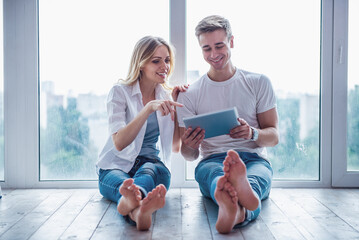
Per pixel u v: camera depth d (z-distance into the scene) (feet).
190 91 6.86
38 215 5.69
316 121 7.82
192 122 5.65
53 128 7.82
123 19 7.77
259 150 6.61
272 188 7.69
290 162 7.84
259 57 7.75
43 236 4.74
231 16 7.72
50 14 7.77
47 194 7.18
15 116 7.76
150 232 4.87
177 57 7.68
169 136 6.83
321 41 7.72
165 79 6.80
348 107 7.84
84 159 7.85
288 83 7.77
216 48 6.37
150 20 7.78
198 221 5.36
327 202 6.47
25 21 7.70
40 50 7.78
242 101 6.64
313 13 7.75
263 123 6.76
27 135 7.77
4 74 7.73
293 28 7.75
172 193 7.25
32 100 7.74
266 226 5.09
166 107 5.78
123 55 7.78
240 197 4.61
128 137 5.98
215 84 6.72
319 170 7.84
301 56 7.75
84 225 5.18
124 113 6.47
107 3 7.78
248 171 5.75
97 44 7.77
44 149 7.84
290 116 7.80
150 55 6.53
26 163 7.78
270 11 7.73
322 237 4.65
